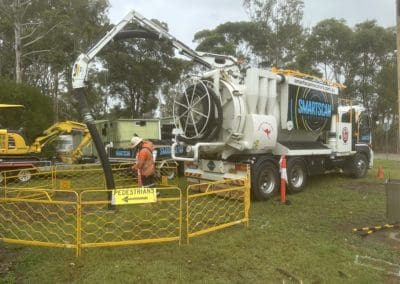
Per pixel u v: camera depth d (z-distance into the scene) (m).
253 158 10.20
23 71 32.19
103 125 18.50
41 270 5.21
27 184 12.69
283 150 10.98
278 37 38.94
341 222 7.98
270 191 10.23
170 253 5.82
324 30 42.84
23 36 27.06
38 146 16.00
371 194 11.09
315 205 9.58
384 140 42.47
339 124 13.16
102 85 40.44
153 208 8.39
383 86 41.72
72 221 7.52
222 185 10.12
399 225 7.61
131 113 42.09
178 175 14.20
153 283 4.86
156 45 39.78
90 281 4.89
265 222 7.76
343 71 44.00
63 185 11.57
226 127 9.98
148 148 9.45
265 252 5.98
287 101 10.90
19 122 19.64
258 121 9.96
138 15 10.16
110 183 8.84
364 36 41.72
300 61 41.75
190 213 8.13
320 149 12.10
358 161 14.21
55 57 28.42
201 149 10.06
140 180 9.47
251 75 9.96
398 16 7.05
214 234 6.79
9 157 14.12
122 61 39.09
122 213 8.02
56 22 27.03
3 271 5.20
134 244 6.16
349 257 5.86
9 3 24.86
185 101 10.35
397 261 5.80
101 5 31.33
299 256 5.83
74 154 18.59
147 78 41.00
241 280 5.03
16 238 6.45
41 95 20.86
